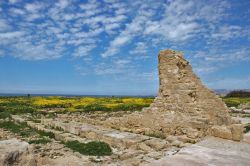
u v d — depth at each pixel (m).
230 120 20.67
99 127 19.12
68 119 23.94
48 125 19.91
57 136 16.38
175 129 16.97
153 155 12.65
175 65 18.77
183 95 17.78
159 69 19.45
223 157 12.54
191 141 15.58
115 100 43.72
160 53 19.53
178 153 12.95
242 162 11.89
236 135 15.95
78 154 12.55
